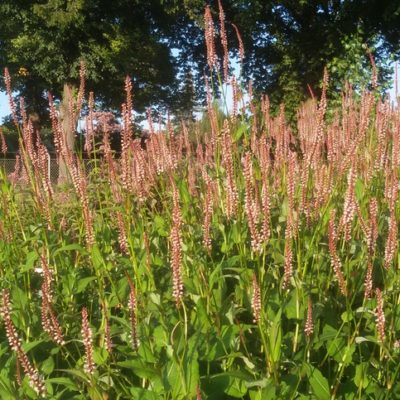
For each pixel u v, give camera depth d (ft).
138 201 3.05
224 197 3.18
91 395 2.07
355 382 2.24
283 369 2.28
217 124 3.25
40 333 2.60
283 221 2.97
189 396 2.06
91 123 3.24
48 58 17.97
